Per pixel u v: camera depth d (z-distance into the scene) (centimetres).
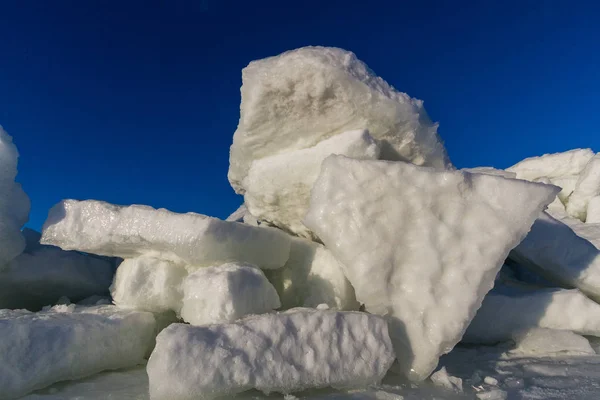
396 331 289
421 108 375
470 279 284
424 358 280
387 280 291
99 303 397
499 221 290
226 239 321
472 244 289
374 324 274
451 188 295
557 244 452
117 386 258
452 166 418
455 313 280
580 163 1069
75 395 241
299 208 406
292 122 365
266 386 230
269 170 387
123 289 347
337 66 334
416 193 296
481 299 285
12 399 236
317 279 373
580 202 966
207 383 216
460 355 364
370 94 341
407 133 368
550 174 1109
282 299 383
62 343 262
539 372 310
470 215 294
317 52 344
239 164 416
